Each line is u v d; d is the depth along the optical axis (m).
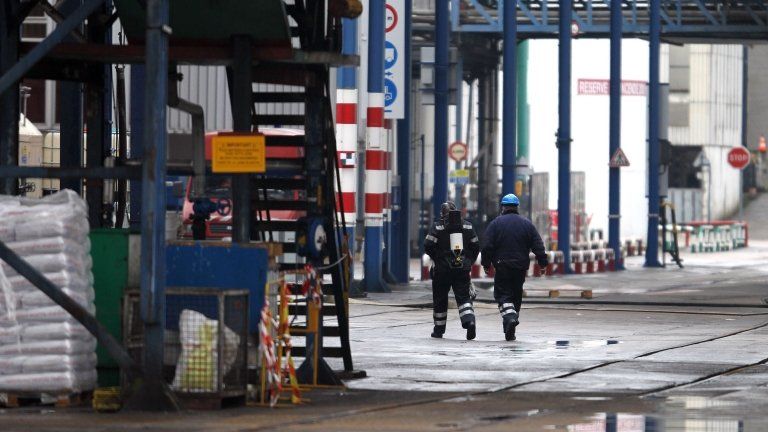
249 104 43.84
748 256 184.62
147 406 38.16
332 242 46.91
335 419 37.09
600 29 164.75
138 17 47.34
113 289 41.19
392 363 53.78
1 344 39.28
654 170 147.88
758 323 76.06
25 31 130.12
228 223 98.12
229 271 40.81
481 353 58.41
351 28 95.31
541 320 78.50
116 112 73.31
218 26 44.34
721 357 56.25
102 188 53.97
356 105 97.31
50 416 37.47
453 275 66.62
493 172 167.38
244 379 40.00
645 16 169.62
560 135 132.12
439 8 111.25
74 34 51.34
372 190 97.25
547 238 163.00
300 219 45.56
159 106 37.94
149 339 38.19
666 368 51.84
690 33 166.62
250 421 36.62
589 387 45.59
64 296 38.22
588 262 139.88
